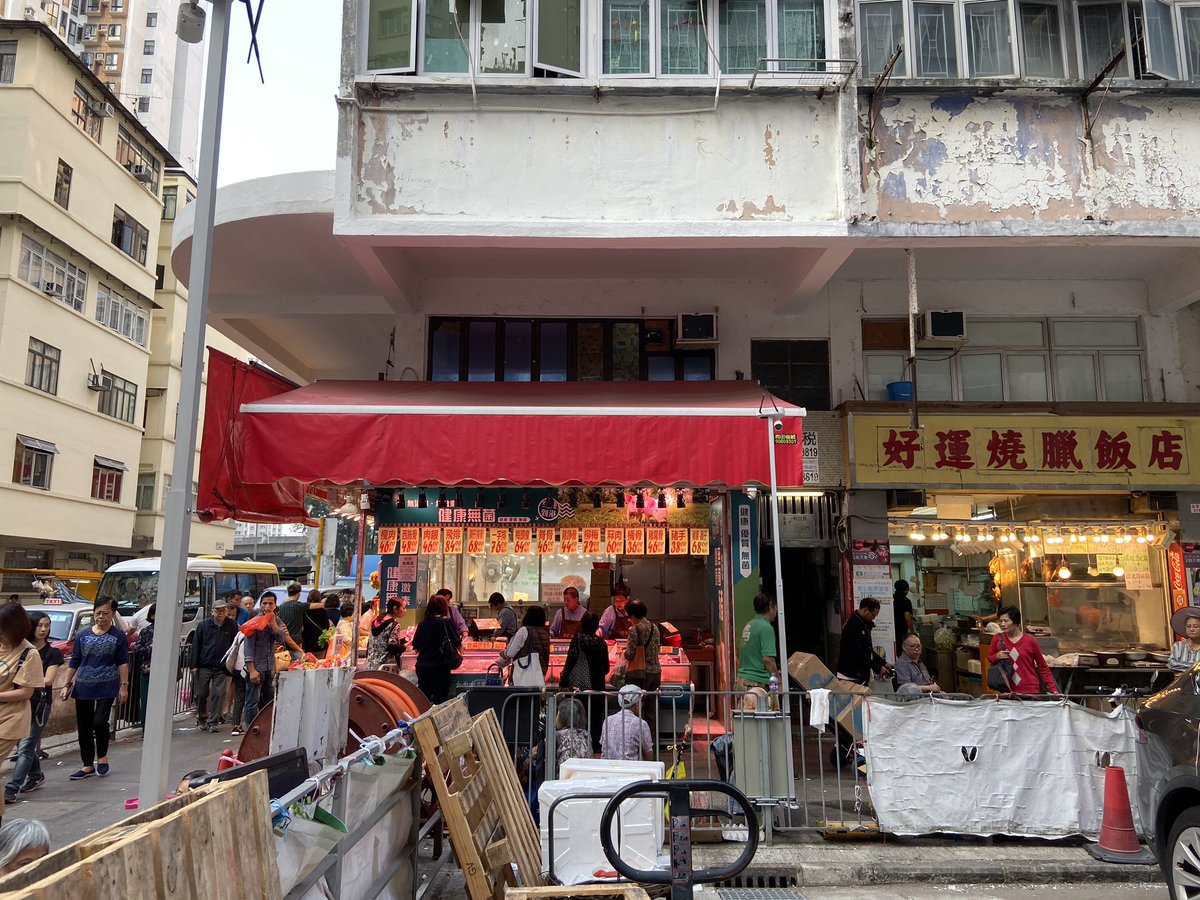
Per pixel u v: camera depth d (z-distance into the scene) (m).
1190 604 10.12
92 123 27.47
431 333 10.69
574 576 11.55
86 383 27.05
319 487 9.70
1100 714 6.43
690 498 10.06
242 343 12.25
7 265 23.31
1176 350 10.84
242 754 5.05
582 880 5.10
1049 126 8.43
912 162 8.34
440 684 8.30
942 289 10.84
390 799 4.48
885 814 6.23
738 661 9.25
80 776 8.45
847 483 10.10
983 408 10.12
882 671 8.88
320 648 12.52
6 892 1.74
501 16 8.47
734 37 8.48
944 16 8.59
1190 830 4.68
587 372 10.66
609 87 8.30
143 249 30.86
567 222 8.15
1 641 6.31
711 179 8.31
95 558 30.75
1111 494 10.88
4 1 48.72
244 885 2.56
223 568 21.52
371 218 8.14
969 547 12.39
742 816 6.34
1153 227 8.16
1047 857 5.97
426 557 11.16
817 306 10.73
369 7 8.46
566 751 6.49
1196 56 8.50
